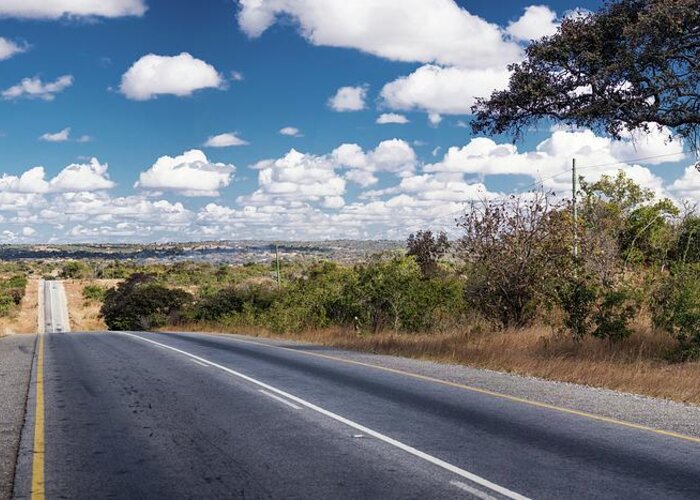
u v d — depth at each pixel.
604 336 15.50
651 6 14.22
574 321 16.06
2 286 144.12
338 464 7.17
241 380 13.77
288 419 9.62
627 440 8.05
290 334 30.38
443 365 16.02
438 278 25.78
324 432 8.73
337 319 30.41
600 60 14.85
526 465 7.01
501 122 16.59
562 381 13.04
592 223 23.42
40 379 14.52
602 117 15.39
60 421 9.75
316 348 22.02
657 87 14.58
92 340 28.17
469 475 6.68
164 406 10.84
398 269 26.28
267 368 15.89
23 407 10.96
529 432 8.52
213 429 9.01
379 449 7.79
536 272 18.86
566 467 6.92
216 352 20.69
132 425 9.38
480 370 14.90
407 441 8.16
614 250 20.17
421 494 6.12
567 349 15.32
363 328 26.05
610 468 6.87
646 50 14.30
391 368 15.46
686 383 11.38
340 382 13.23
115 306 80.50
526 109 16.27
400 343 20.19
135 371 15.76
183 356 19.44
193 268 185.50
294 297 35.22
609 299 15.47
